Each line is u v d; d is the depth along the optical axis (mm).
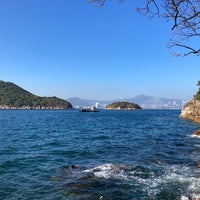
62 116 123438
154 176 15672
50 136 39000
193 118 87312
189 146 28500
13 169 17594
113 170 16891
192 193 12789
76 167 18047
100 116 124938
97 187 13578
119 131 48125
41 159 21031
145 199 12016
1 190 13289
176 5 6801
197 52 7266
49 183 14344
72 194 12609
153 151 25047
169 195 12523
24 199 12094
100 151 25172
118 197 12227
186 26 7059
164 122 76438
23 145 29016
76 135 40750
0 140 33219
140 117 114000
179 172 16688
